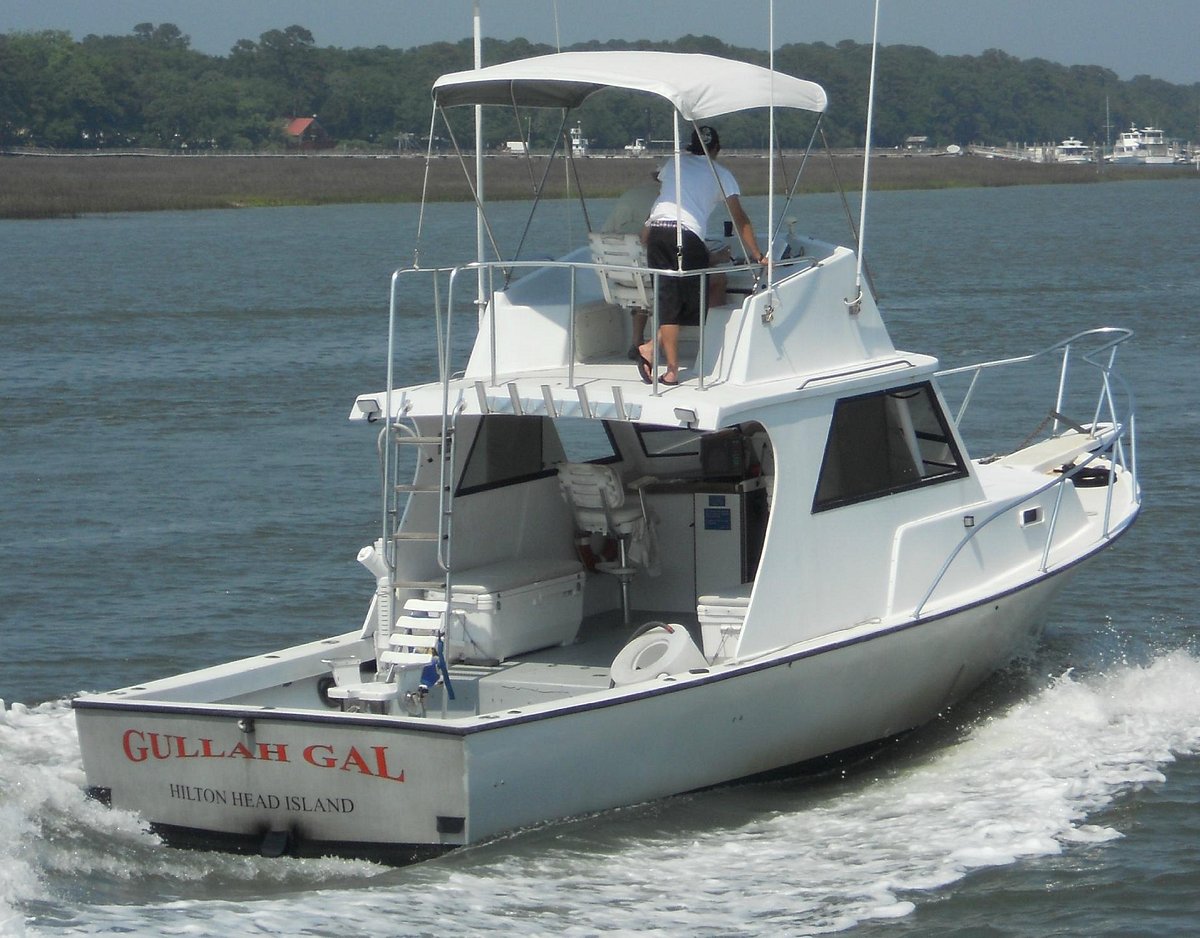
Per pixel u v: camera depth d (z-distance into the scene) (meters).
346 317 139.25
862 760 36.50
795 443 33.78
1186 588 51.59
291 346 119.56
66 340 125.12
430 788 29.19
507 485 37.84
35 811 31.17
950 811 32.97
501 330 35.88
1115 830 32.06
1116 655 44.03
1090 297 145.62
